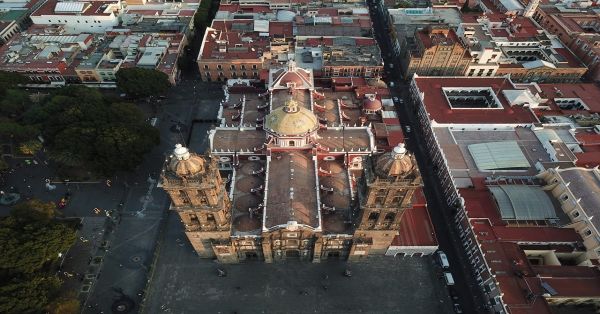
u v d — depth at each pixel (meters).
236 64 148.50
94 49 157.50
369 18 171.62
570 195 101.62
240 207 97.38
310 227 88.69
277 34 161.25
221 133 111.69
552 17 175.50
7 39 170.25
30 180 120.56
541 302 86.94
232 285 98.31
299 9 177.62
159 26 165.50
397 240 100.69
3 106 129.25
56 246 92.88
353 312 94.25
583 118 130.62
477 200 106.00
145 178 121.50
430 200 116.25
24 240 90.00
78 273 100.06
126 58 152.25
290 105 99.62
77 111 119.44
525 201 103.06
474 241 99.06
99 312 93.62
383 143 118.50
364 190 83.19
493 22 169.00
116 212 112.81
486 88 141.12
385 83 152.00
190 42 171.00
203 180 74.62
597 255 94.69
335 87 134.62
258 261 103.00
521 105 134.50
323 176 103.19
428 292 97.44
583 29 174.88
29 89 150.00
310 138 104.31
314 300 96.00
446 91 142.12
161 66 150.62
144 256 103.94
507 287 89.06
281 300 95.94
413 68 151.00
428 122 128.88
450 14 178.12
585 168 110.00
